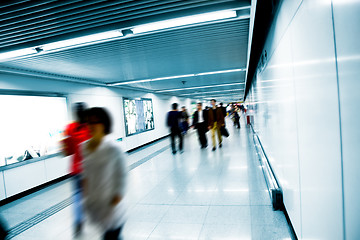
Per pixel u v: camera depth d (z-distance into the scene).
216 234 2.48
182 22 2.96
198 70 6.55
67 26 2.95
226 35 3.73
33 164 4.96
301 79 1.68
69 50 3.80
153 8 2.64
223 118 7.77
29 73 4.86
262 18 3.19
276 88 2.80
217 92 16.95
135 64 5.19
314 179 1.50
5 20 2.70
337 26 1.03
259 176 4.28
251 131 11.64
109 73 5.99
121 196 1.59
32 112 5.07
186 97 19.62
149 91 11.48
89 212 1.55
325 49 1.20
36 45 3.35
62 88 5.99
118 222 1.56
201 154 6.79
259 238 2.33
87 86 6.98
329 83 1.17
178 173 4.98
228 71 6.96
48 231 2.95
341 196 1.08
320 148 1.35
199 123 7.73
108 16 2.79
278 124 2.82
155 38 3.61
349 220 1.00
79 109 2.41
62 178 5.71
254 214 2.84
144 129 10.67
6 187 4.36
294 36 1.82
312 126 1.48
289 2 1.95
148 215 3.06
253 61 5.88
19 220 3.40
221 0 2.58
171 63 5.39
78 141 2.34
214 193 3.65
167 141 11.41
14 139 4.62
